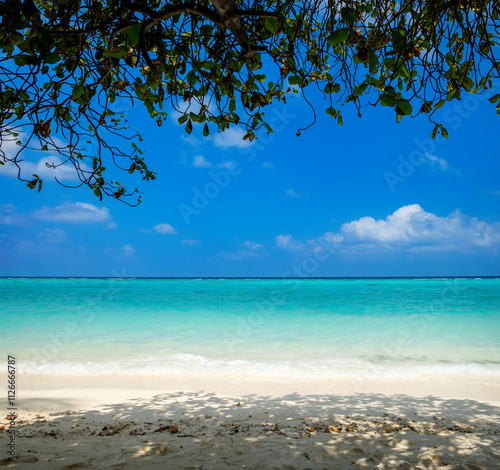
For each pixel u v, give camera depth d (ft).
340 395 26.37
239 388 28.37
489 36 10.26
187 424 19.31
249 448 15.31
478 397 26.12
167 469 13.00
